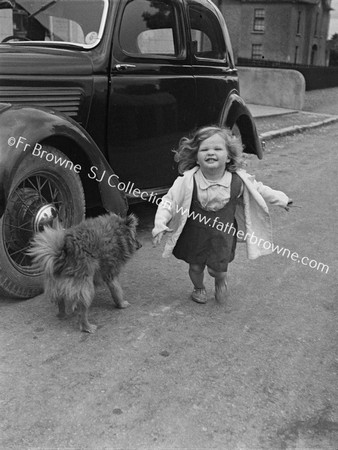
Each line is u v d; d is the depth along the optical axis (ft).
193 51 16.90
